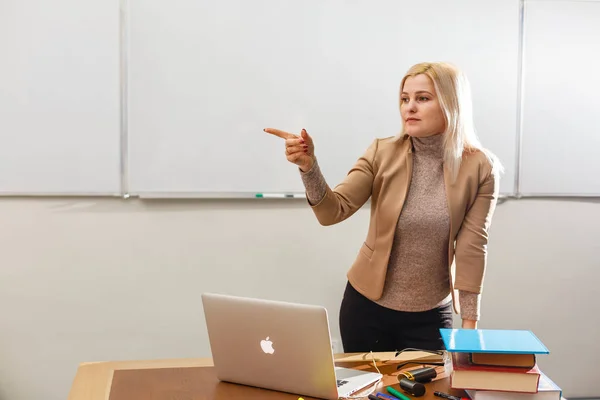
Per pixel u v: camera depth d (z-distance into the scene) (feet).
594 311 11.71
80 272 10.46
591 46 11.34
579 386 11.74
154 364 6.25
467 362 5.26
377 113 10.93
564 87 11.32
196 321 10.79
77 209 10.39
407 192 7.12
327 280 11.05
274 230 10.89
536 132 11.31
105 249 10.50
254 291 10.90
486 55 11.10
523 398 5.12
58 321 10.46
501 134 11.23
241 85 10.57
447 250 7.23
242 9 10.50
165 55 10.35
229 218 10.77
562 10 11.24
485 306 11.44
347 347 7.73
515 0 11.10
